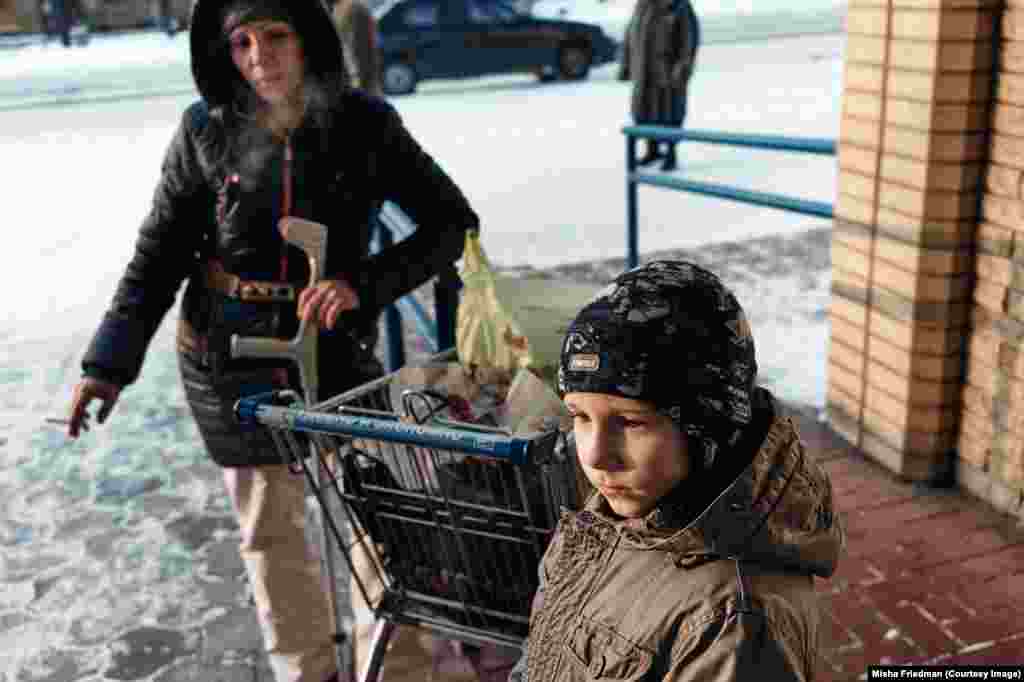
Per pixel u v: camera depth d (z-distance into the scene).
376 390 2.03
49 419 2.32
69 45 25.55
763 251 6.86
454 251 2.39
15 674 2.82
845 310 3.75
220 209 2.26
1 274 7.23
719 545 1.05
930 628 2.75
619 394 1.01
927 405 3.42
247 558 2.48
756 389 1.12
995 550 3.10
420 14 15.88
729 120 12.38
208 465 4.12
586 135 12.11
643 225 7.81
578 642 1.17
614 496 1.09
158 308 2.39
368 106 2.31
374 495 1.90
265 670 2.81
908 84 3.23
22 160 11.98
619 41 20.92
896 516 3.32
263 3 2.10
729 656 1.01
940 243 3.24
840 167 3.65
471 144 11.83
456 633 1.93
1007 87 3.02
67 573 3.34
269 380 2.31
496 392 1.97
